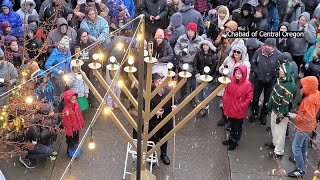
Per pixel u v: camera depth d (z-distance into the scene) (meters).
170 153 10.15
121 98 11.44
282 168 9.77
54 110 10.23
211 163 9.94
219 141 10.52
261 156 10.12
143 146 8.43
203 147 10.34
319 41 10.79
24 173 9.49
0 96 6.64
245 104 9.73
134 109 10.95
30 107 8.82
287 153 10.17
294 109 11.37
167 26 13.03
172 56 10.91
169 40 11.83
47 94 9.81
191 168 9.79
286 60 9.72
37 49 10.66
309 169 9.75
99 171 9.63
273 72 10.49
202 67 10.84
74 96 9.38
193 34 10.79
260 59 10.52
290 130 10.70
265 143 10.37
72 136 9.62
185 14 12.27
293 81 9.34
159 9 12.84
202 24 12.42
